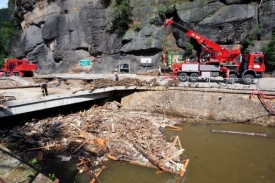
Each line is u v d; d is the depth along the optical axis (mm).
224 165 9586
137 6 29281
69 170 9086
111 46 30000
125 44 29062
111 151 10359
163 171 8961
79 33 30484
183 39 26016
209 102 15672
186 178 8578
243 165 9594
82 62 31281
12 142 11172
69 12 30453
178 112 16375
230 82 18359
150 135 11969
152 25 27656
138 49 27844
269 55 21625
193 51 25328
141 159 9727
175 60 26500
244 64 18156
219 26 23703
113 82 18578
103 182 8328
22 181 6578
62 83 22453
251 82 17500
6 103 12055
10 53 41469
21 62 27234
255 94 14461
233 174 8898
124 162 9656
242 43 23672
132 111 17578
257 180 8500
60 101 14828
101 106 17938
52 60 32812
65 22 30891
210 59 19031
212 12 24000
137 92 18125
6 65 27875
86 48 31078
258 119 14320
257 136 12688
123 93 18719
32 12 34500
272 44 21891
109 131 12398
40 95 15000
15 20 41344
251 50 23234
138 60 28734
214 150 11023
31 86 20375
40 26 33500
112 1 30625
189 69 18969
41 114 14797
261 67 17344
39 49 33281
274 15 22234
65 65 31812
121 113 16375
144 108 17516
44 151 10523
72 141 11359
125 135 11875
